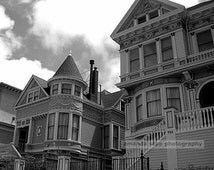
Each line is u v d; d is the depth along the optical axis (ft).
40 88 98.58
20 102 103.86
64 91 92.17
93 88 107.86
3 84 112.98
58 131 86.84
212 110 47.91
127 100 70.49
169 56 65.77
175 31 66.23
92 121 99.71
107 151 98.68
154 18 68.95
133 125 66.90
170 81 63.05
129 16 76.28
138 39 72.54
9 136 106.52
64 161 52.24
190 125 47.88
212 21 63.62
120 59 74.28
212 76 58.95
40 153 89.20
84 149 91.97
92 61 112.27
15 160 61.21
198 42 64.44
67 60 98.89
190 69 60.44
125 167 49.47
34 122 96.68
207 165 43.68
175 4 67.15
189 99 59.98
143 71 68.03
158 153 48.73
